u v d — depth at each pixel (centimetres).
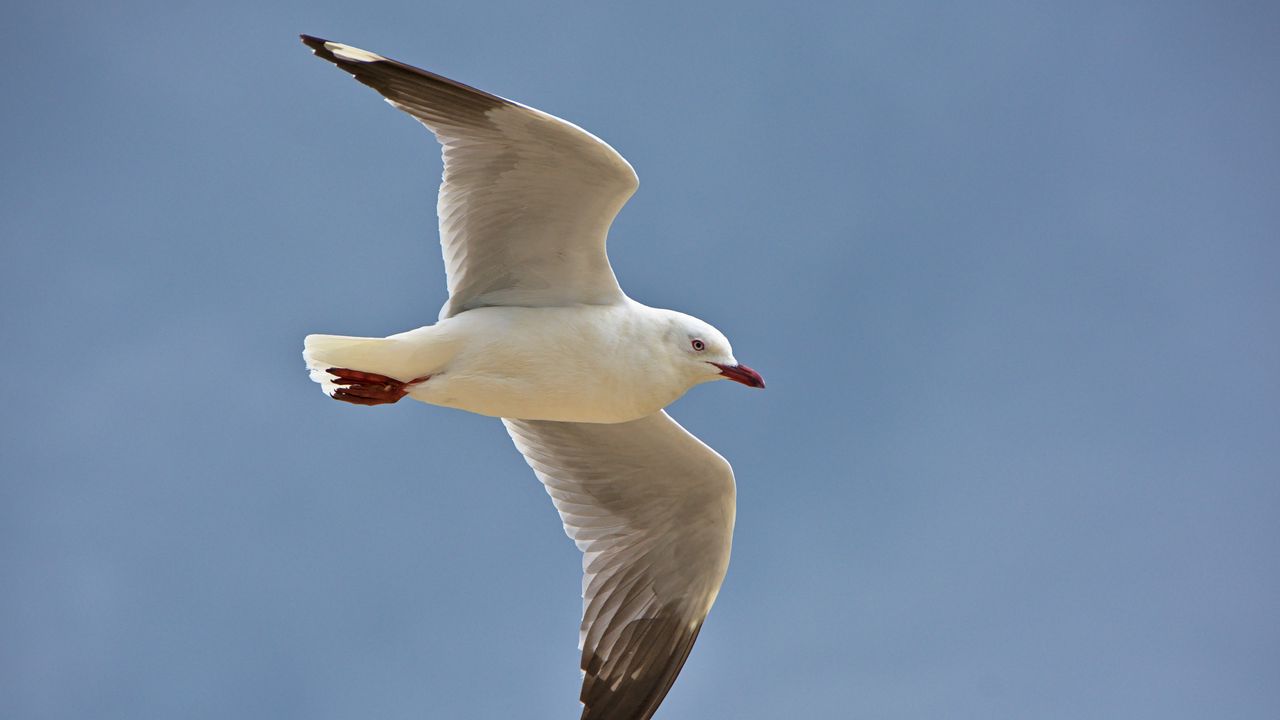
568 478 1413
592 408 1216
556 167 1134
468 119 1138
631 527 1412
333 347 1178
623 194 1138
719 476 1345
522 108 1092
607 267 1202
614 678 1399
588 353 1191
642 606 1415
